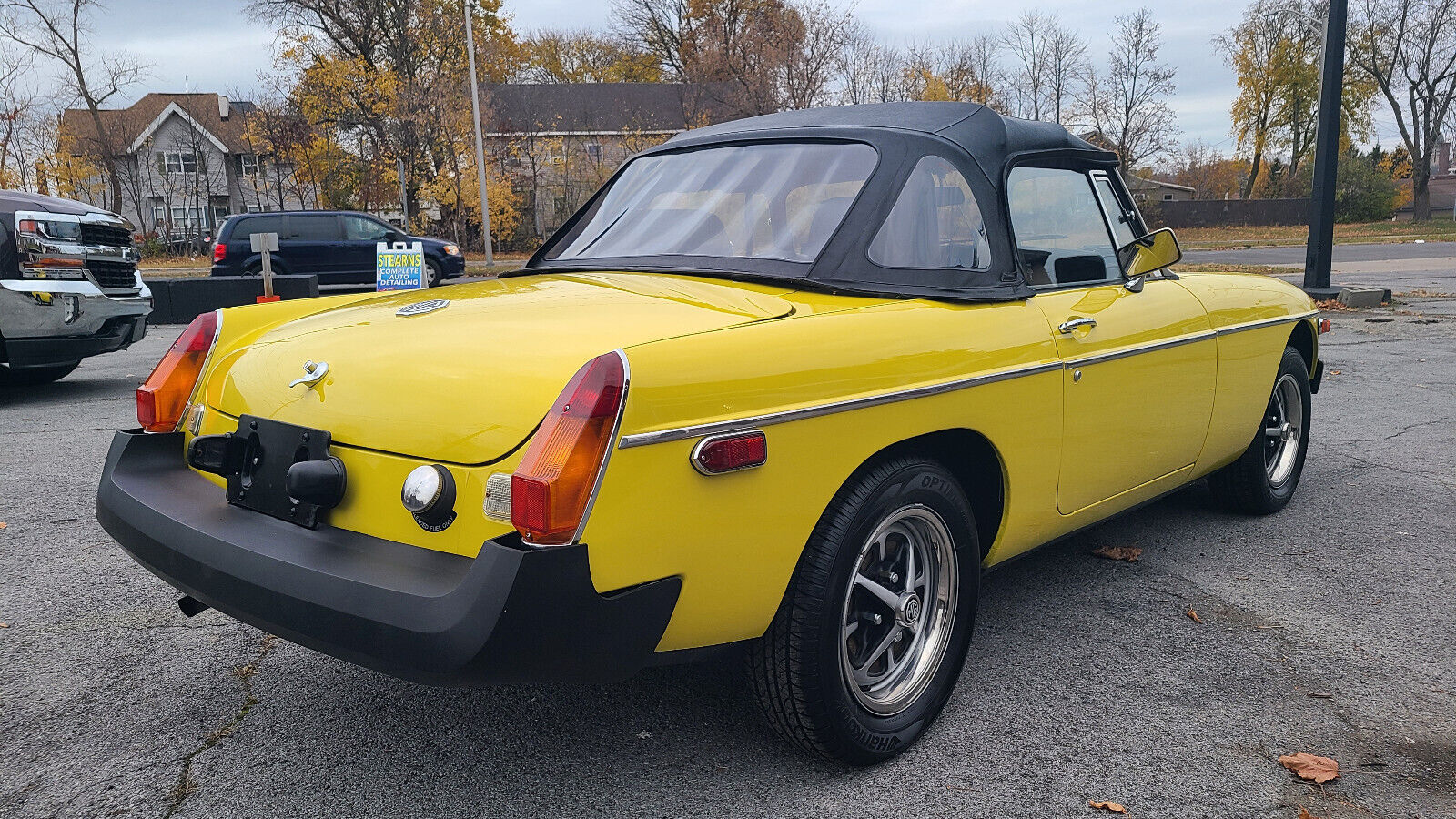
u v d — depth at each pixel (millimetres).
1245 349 3807
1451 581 3629
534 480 1770
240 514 2291
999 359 2586
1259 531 4238
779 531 2082
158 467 2570
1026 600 3477
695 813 2203
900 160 2742
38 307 7238
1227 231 50375
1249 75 61906
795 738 2297
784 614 2189
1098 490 3111
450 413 2002
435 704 2727
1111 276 3295
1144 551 3984
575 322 2225
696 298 2420
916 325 2420
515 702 2740
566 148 39469
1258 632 3189
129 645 3125
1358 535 4160
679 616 1974
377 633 1848
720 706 2709
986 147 2900
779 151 2967
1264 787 2309
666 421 1874
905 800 2250
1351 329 10844
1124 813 2201
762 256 2652
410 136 34938
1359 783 2326
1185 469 3641
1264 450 4277
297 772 2389
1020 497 2742
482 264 30391
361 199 38625
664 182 3156
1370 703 2723
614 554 1829
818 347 2172
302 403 2240
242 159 54375
